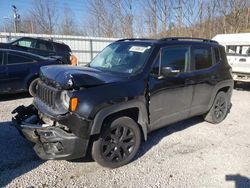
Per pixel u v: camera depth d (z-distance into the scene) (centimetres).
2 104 670
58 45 1234
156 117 404
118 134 358
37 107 365
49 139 316
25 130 341
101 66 434
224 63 548
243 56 962
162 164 379
